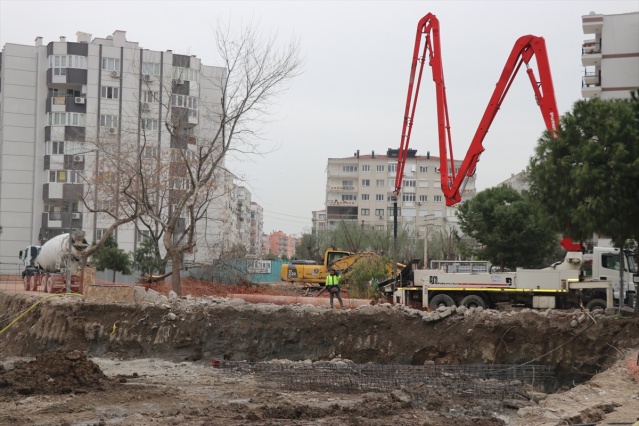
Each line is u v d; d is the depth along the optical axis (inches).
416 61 1350.9
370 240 2928.2
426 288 1273.4
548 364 890.7
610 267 1309.1
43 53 2696.9
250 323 1034.7
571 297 1219.9
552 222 955.3
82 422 547.2
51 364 708.7
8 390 650.8
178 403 634.2
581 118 936.9
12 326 1233.4
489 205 1802.4
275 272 2491.4
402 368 816.3
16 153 2657.5
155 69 2677.2
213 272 1817.2
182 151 1425.9
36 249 1860.2
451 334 952.9
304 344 1002.1
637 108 920.3
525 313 939.3
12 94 2659.9
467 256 1994.3
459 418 573.0
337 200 4640.8
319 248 3371.1
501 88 1214.3
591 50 2245.3
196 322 1051.9
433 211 4564.5
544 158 960.3
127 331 1074.7
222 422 548.4
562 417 548.1
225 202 2775.6
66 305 1132.5
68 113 2618.1
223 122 1369.3
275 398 663.8
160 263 1775.3
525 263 1792.6
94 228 2442.2
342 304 1123.9
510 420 565.0
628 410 571.5
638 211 880.3
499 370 820.0
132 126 2605.8
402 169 1402.6
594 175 876.0
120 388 695.1
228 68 1374.3
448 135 1285.7
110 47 2667.3
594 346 879.1
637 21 2192.4
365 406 608.4
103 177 1664.6
